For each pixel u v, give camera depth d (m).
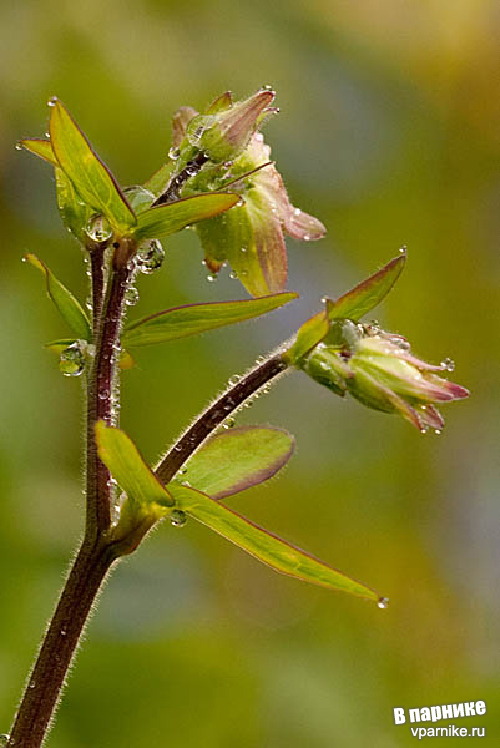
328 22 0.89
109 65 0.82
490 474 0.90
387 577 0.85
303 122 0.89
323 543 0.87
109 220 0.53
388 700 0.71
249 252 0.55
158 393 0.83
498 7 0.89
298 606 0.75
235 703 0.66
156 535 0.71
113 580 0.67
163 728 0.65
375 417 0.91
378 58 0.90
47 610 0.65
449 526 0.88
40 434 0.72
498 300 0.92
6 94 0.80
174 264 0.84
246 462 0.54
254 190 0.55
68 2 0.82
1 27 0.80
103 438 0.52
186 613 0.69
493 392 0.91
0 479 0.67
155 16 0.85
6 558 0.65
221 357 0.85
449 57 0.90
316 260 0.91
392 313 0.92
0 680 0.64
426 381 0.54
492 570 0.86
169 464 0.53
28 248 0.80
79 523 0.67
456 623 0.83
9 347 0.75
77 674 0.65
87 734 0.65
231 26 0.87
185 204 0.53
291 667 0.68
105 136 0.84
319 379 0.54
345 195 0.91
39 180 0.81
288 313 0.89
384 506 0.89
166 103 0.84
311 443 0.90
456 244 0.92
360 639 0.77
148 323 0.53
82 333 0.54
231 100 0.54
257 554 0.53
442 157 0.92
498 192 0.91
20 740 0.52
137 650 0.66
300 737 0.66
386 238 0.92
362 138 0.91
